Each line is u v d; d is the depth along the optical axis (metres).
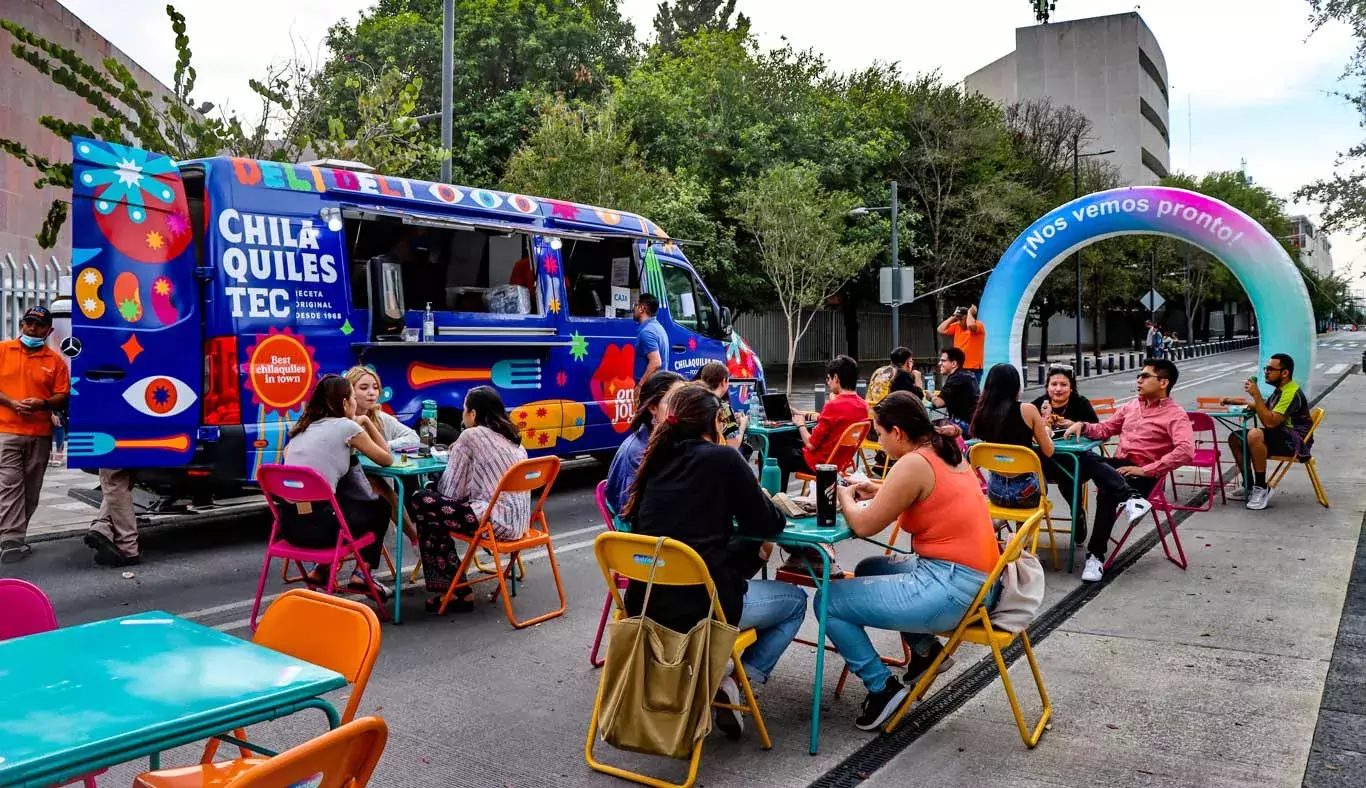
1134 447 7.69
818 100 30.33
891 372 12.77
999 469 6.93
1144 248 47.56
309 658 2.94
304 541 5.93
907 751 4.24
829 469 4.52
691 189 24.33
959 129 31.73
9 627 3.10
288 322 7.96
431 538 6.25
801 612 4.46
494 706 4.79
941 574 4.30
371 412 7.31
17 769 1.98
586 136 19.14
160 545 8.47
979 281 33.09
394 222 9.16
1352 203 22.27
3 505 7.79
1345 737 4.28
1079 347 35.91
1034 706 4.72
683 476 4.10
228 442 7.60
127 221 7.25
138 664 2.63
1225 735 4.33
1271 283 11.95
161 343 7.42
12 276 13.02
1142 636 5.74
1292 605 6.31
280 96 13.19
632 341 11.27
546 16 30.02
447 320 8.99
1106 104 81.62
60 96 16.55
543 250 10.09
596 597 6.79
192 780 2.98
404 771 4.05
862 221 29.41
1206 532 8.57
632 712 3.85
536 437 10.04
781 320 39.50
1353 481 11.13
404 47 28.33
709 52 28.81
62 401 7.98
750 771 4.05
